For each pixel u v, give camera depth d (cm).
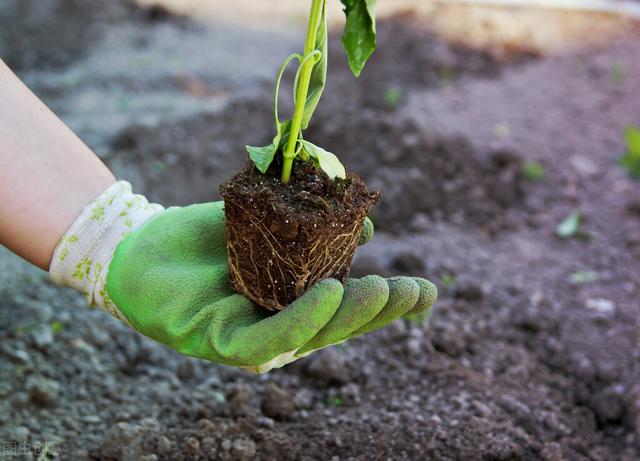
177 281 83
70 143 85
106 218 85
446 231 140
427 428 98
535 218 146
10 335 105
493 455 96
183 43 212
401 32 216
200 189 148
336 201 79
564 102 189
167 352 107
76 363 104
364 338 109
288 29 228
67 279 85
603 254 135
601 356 112
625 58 212
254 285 81
